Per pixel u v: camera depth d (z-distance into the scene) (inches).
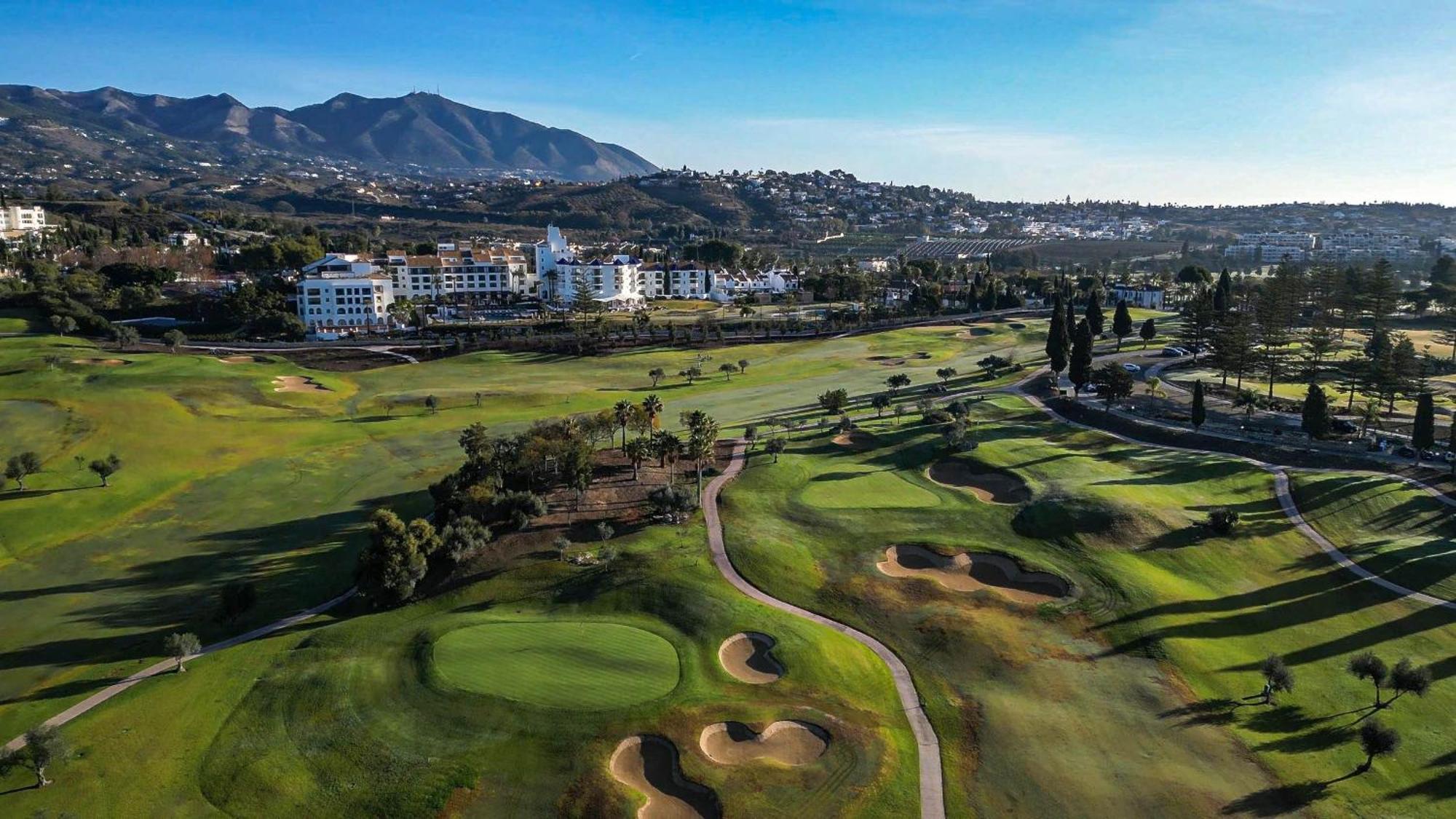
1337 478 3206.2
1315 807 1667.1
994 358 5679.1
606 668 2113.7
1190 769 1770.4
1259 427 4040.4
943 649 2231.8
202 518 3378.4
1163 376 5388.8
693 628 2311.8
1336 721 1935.3
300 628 2536.9
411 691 2041.1
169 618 2608.3
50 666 2333.9
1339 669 2138.3
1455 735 1877.5
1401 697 2007.9
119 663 2341.3
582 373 6092.5
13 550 3043.8
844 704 1984.5
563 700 1979.6
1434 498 3046.3
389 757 1806.1
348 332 7406.5
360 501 3555.6
